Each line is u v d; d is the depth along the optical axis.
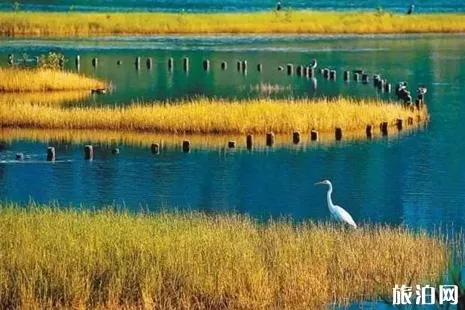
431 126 54.88
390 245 27.77
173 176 42.75
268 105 53.06
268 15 124.56
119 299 23.89
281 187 40.84
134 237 27.03
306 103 54.25
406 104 58.41
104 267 24.95
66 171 43.56
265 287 24.50
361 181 41.91
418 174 43.31
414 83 73.50
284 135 51.09
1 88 66.19
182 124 51.12
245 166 44.75
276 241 27.56
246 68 81.38
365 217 35.75
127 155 46.81
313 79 75.94
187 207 37.22
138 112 52.09
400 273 26.19
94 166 44.66
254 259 25.61
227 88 70.44
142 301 23.80
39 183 41.28
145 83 72.94
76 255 25.36
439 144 49.88
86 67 81.56
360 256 26.78
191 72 80.25
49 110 53.28
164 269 24.83
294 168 44.41
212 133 50.91
